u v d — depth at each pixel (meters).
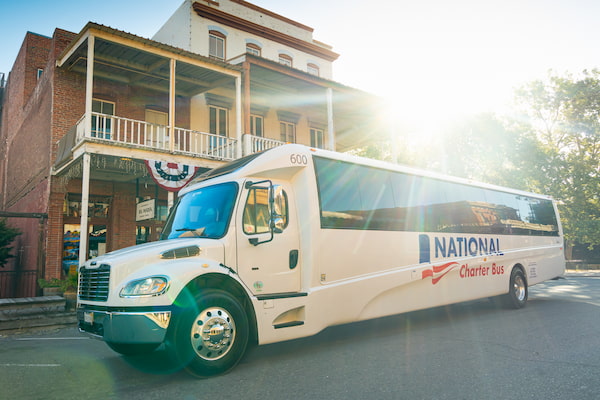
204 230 5.76
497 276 9.80
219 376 5.00
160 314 4.68
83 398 4.34
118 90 15.70
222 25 19.25
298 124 21.20
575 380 4.68
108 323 4.77
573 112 29.77
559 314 9.20
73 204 15.24
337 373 5.04
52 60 15.02
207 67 14.43
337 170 6.96
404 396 4.22
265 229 5.89
